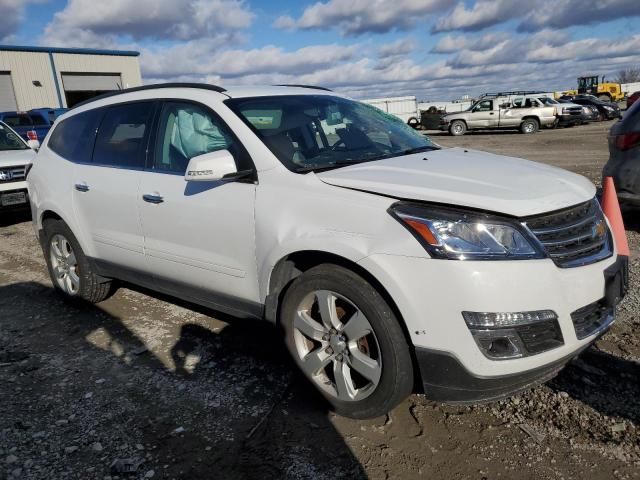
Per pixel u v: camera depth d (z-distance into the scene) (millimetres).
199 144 3432
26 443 2746
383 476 2441
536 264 2377
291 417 2895
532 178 2789
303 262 2992
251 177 3100
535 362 2385
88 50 30250
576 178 3023
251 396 3107
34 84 28516
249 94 3562
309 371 2938
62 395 3209
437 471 2461
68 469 2547
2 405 3111
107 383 3328
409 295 2432
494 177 2750
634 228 6121
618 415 2779
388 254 2484
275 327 3125
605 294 2623
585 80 50000
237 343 3787
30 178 4828
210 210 3240
